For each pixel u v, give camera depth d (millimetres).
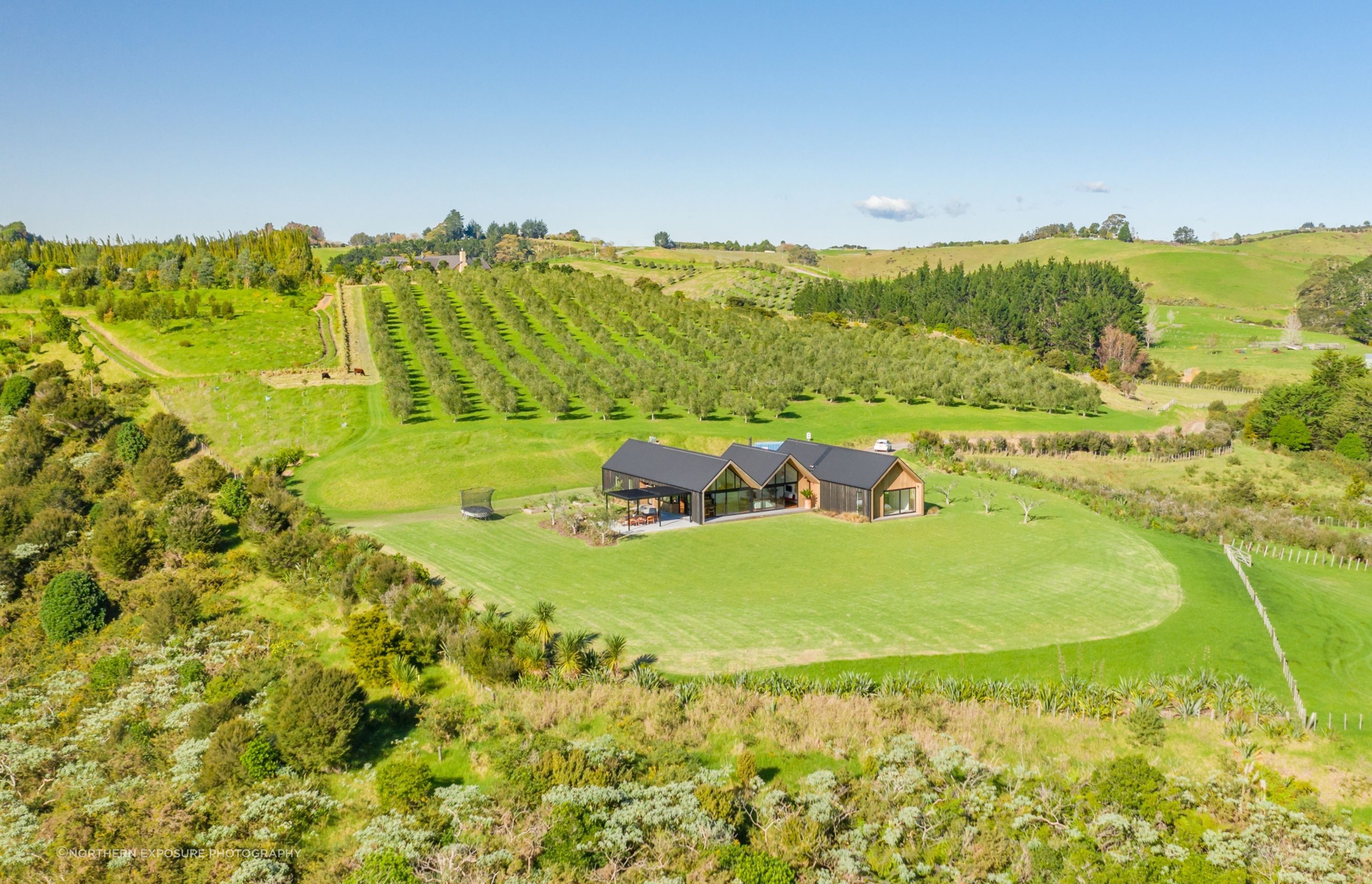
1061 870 25266
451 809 27984
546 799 28062
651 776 29984
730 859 24969
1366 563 59875
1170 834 26812
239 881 25203
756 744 32500
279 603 46406
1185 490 85000
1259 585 51156
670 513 66250
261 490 63688
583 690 35750
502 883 24531
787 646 40750
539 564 52750
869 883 24938
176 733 34250
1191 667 39312
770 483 67188
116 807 29531
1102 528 61719
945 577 50938
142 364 102625
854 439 91688
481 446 82375
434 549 55469
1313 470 92000
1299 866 25062
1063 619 44188
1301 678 38750
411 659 38125
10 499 59562
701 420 97438
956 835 26875
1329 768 31250
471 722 33781
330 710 31328
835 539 59000
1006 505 69000
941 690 36000
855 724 33594
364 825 28172
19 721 35969
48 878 26094
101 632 44375
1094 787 29156
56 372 89500
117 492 65438
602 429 89500
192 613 43938
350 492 72125
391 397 90500
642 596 47375
